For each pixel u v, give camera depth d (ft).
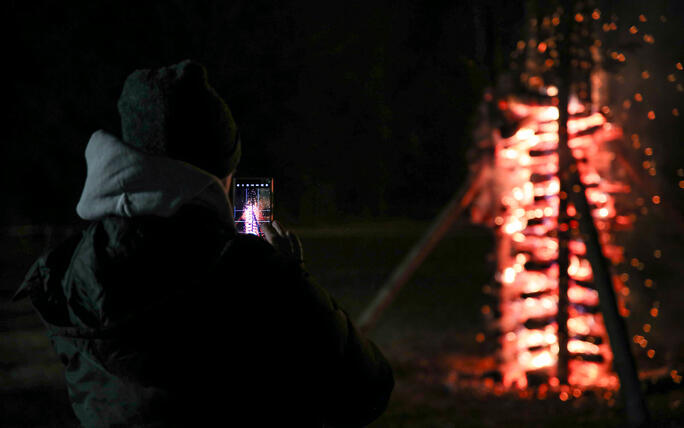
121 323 3.99
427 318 34.71
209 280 4.09
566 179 20.35
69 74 35.83
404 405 19.36
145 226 4.10
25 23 35.27
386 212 103.86
